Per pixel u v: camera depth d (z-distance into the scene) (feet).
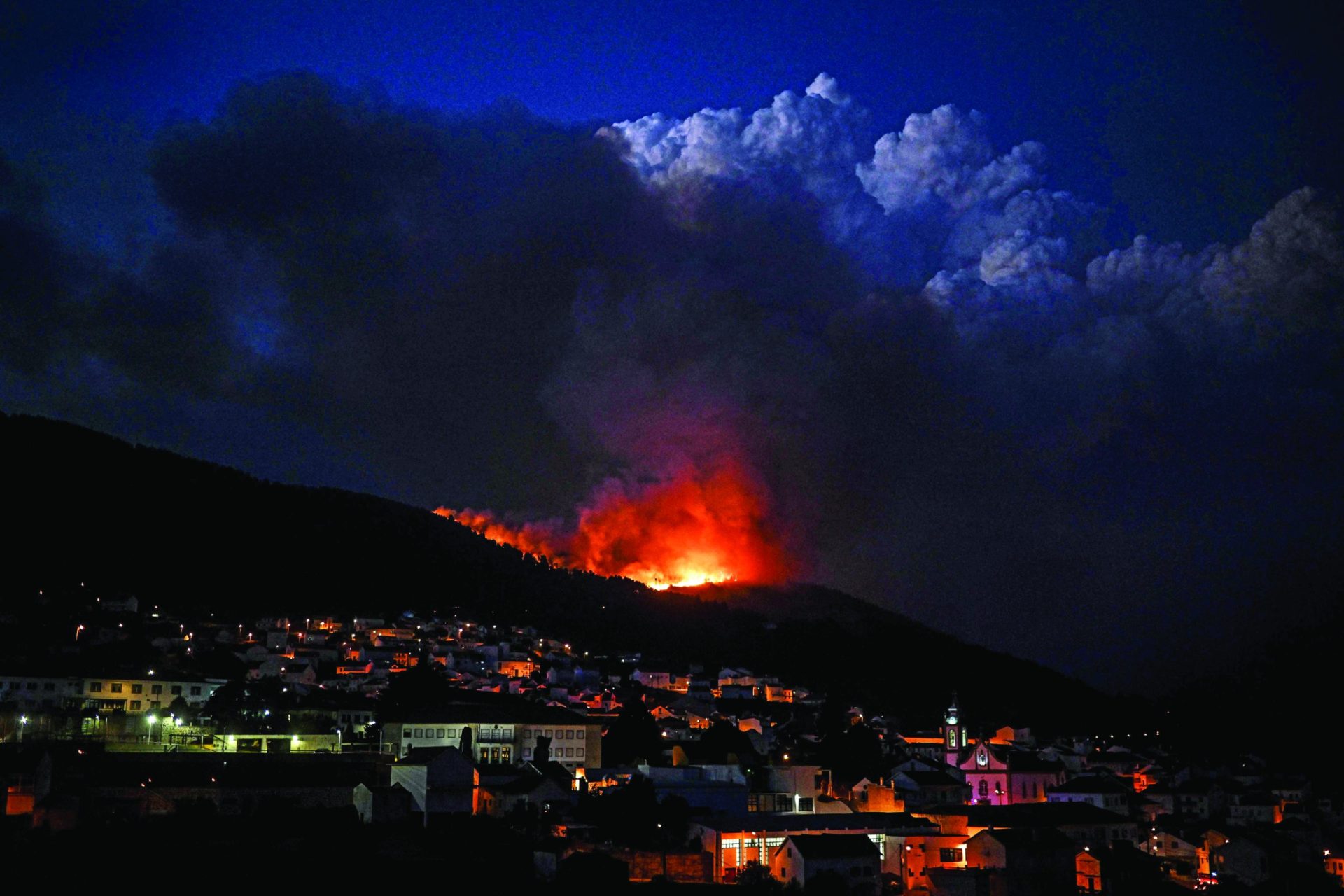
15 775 382.22
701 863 379.55
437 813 398.42
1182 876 490.08
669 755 549.54
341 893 306.76
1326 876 483.92
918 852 434.71
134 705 585.63
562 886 333.42
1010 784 617.62
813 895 372.38
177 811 370.32
